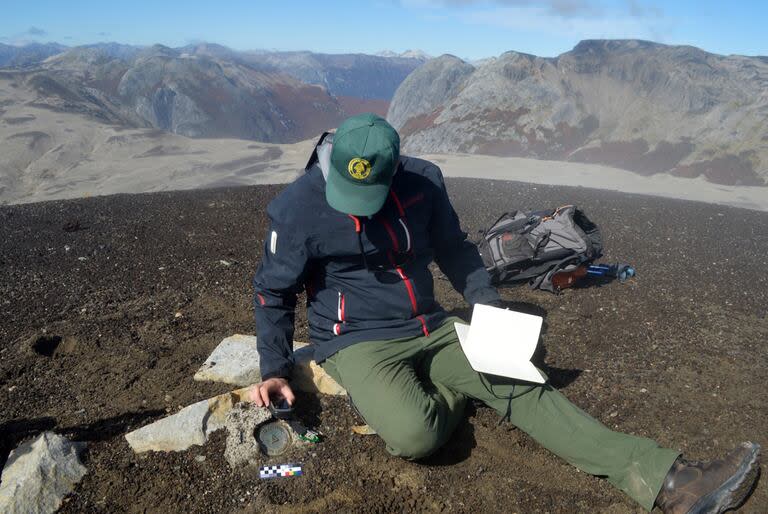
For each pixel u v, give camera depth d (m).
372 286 2.72
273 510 2.40
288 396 2.73
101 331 3.89
